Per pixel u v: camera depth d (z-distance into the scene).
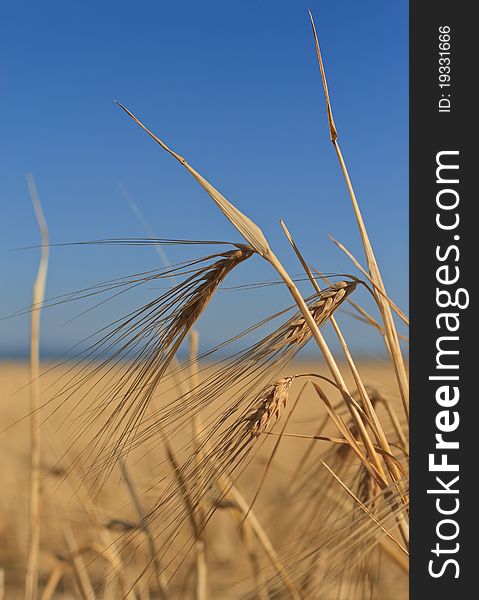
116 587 0.89
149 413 0.67
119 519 0.83
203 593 0.82
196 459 0.65
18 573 1.15
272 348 0.64
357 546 0.63
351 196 0.71
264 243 0.64
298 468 0.76
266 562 0.76
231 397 0.63
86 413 0.64
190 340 0.72
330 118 0.72
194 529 0.67
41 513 0.90
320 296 0.67
